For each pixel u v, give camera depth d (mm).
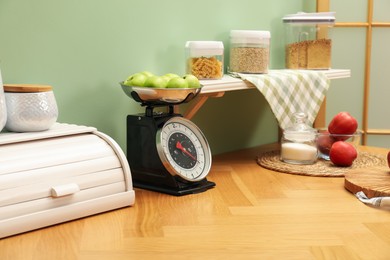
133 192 1444
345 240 1226
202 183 1641
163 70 1917
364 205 1489
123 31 1770
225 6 2133
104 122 1750
